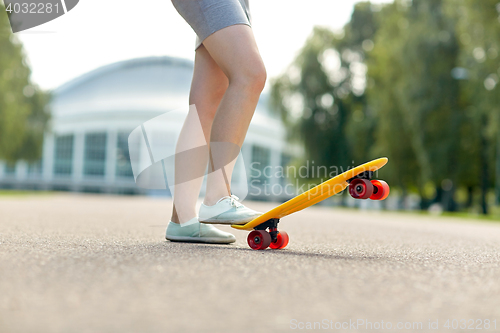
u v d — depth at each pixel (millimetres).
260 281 1485
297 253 2248
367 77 25812
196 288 1371
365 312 1161
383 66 23797
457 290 1451
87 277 1484
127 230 3688
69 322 1031
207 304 1201
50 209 7945
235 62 2510
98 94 49781
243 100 2496
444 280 1610
